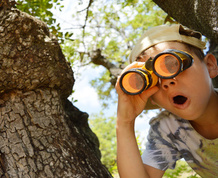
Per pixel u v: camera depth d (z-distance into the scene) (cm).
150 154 173
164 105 136
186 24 212
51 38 161
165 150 172
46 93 155
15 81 146
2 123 145
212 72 142
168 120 168
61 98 173
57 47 160
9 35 142
